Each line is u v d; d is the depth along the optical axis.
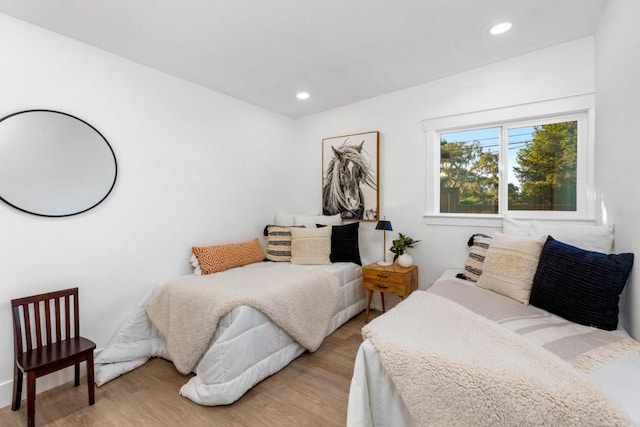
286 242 3.34
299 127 4.06
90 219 2.19
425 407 1.07
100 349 2.23
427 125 3.01
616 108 1.74
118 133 2.34
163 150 2.65
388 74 2.80
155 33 2.06
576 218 2.35
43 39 1.97
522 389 0.93
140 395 1.92
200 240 2.95
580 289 1.52
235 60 2.47
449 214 2.95
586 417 0.83
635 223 1.49
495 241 2.12
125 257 2.38
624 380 1.00
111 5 1.76
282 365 2.20
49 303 1.93
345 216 3.59
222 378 1.83
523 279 1.81
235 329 1.90
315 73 2.75
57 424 1.67
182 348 2.12
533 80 2.45
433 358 1.11
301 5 1.81
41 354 1.75
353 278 3.15
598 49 2.07
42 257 1.97
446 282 2.25
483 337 1.24
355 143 3.49
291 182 4.07
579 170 2.38
